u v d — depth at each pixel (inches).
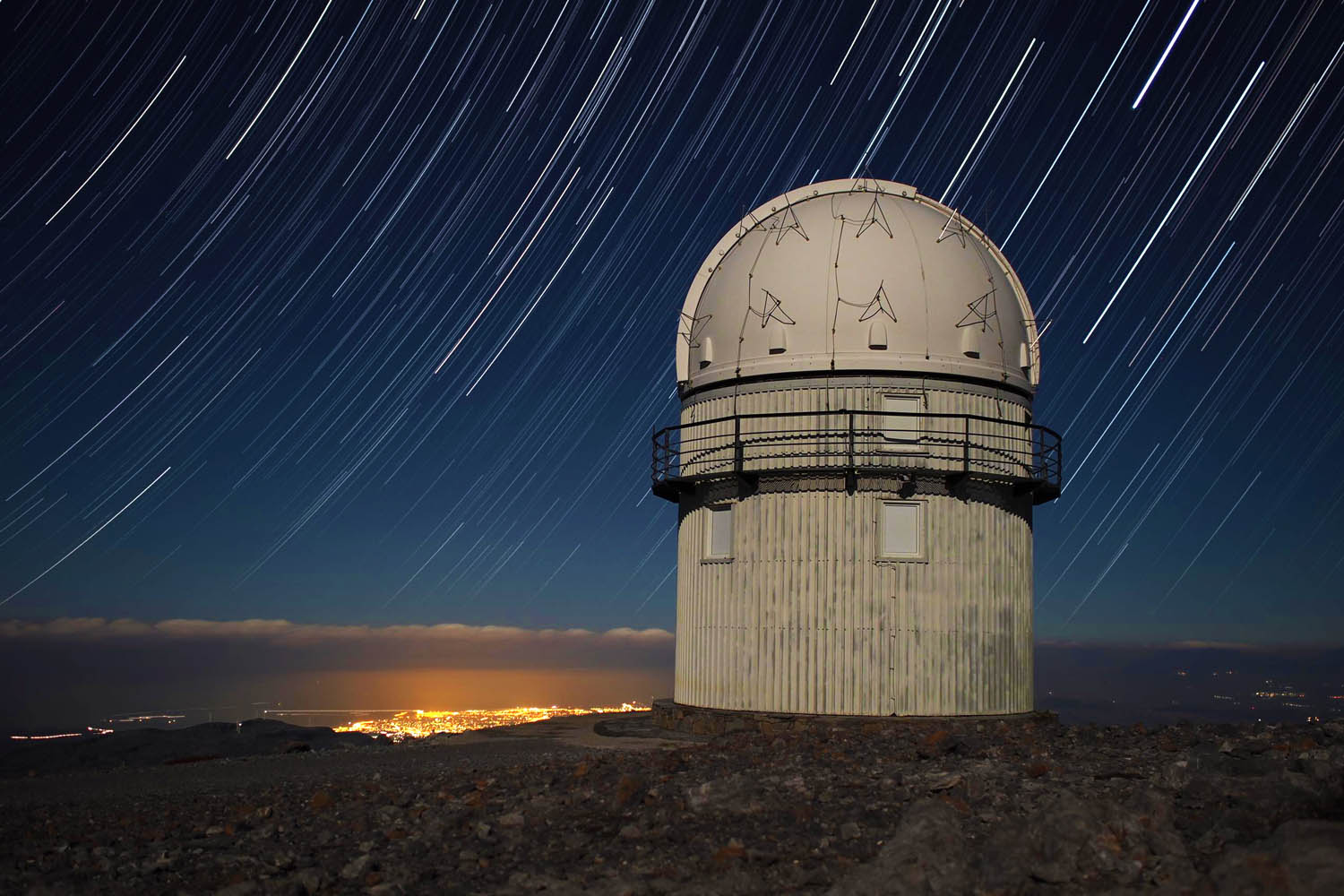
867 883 355.9
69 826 552.4
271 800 607.8
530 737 971.9
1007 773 524.1
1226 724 725.3
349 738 1025.5
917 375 941.8
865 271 956.6
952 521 938.1
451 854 445.7
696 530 1012.5
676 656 1034.7
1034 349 1036.5
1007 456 965.2
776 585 944.3
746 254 1021.2
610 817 492.7
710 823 464.8
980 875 362.9
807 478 944.9
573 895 372.8
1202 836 388.2
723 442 984.3
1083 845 366.3
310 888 399.2
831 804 483.8
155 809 598.2
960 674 924.0
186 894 396.8
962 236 1021.2
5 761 918.4
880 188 1057.5
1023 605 983.6
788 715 919.7
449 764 766.5
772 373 960.3
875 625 920.3
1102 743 677.9
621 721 1046.4
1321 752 518.6
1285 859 311.0
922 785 506.0
